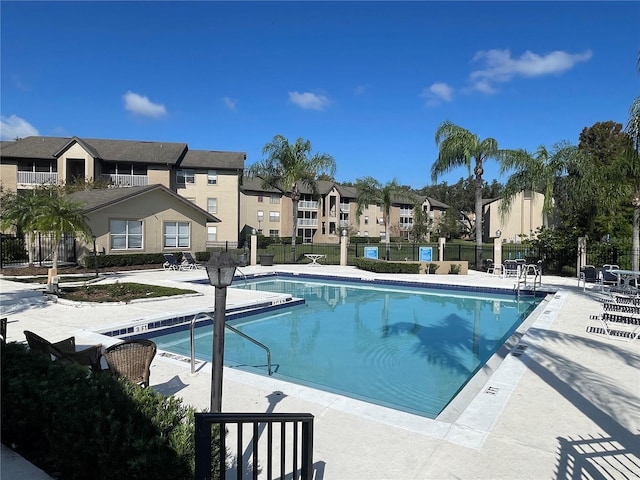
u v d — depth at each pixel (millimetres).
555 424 4574
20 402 3580
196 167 38656
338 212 58469
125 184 35219
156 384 5812
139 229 23578
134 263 22078
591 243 20734
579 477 3555
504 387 5684
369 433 4340
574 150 22844
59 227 13703
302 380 7379
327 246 44625
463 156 23953
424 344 9836
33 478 3293
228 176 39719
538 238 22547
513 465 3744
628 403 5164
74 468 3139
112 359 4664
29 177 34000
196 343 9492
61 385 3658
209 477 2363
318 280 20469
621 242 20594
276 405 5094
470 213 79188
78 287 14156
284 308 13516
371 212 62844
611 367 6582
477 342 10047
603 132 40000
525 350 7496
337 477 3537
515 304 15047
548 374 6227
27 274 18281
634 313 10297
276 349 9289
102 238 21641
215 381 3572
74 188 29000
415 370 8000
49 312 10648
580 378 6051
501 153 23797
